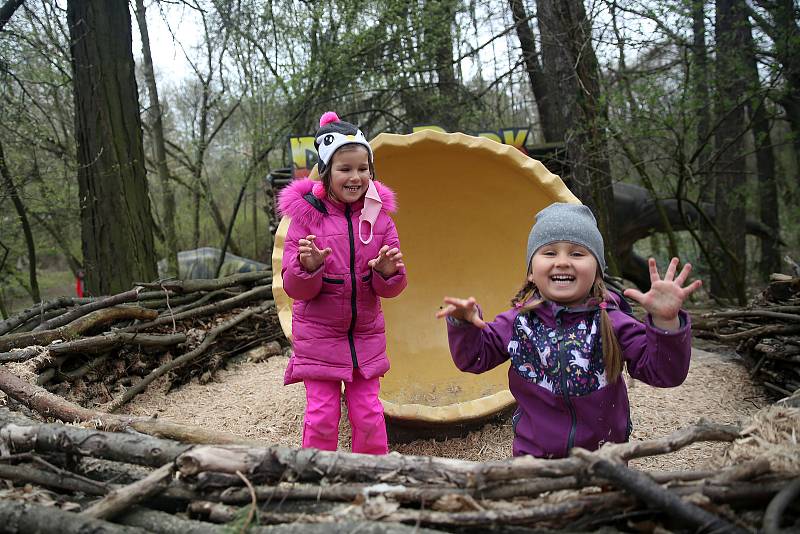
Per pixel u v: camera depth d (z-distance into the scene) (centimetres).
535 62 1105
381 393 436
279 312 360
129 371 451
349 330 303
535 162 391
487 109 1256
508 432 376
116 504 175
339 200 304
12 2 805
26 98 932
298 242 292
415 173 428
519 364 240
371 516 167
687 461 321
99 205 684
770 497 166
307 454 187
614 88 823
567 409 233
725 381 450
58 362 387
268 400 442
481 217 447
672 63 807
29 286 1299
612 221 813
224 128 1400
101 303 450
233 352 545
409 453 359
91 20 677
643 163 816
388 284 294
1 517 176
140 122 712
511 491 174
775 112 891
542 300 241
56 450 207
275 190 731
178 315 504
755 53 780
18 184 934
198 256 1287
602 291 236
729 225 1120
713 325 490
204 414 421
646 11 721
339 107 1192
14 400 299
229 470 184
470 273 465
